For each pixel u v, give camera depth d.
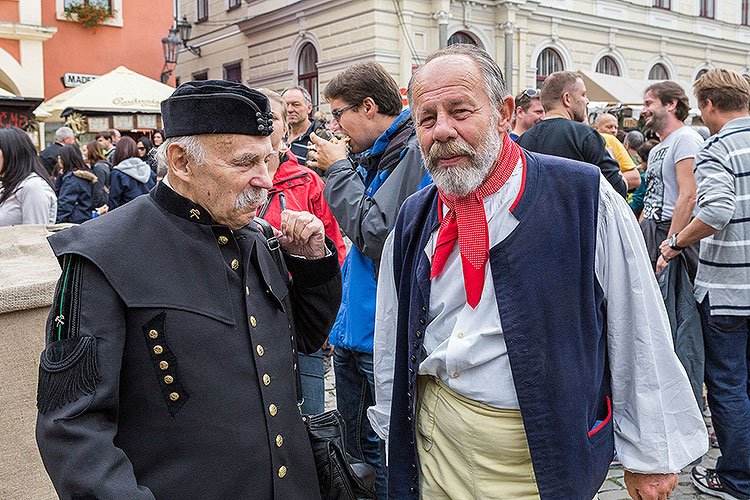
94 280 1.24
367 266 2.48
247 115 1.31
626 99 12.98
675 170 3.45
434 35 15.02
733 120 2.92
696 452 1.63
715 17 21.20
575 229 1.55
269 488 1.36
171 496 1.25
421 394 1.77
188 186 1.36
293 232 1.60
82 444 1.15
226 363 1.32
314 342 1.72
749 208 2.83
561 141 3.10
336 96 2.56
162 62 15.01
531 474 1.58
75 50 13.96
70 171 6.04
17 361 1.86
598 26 18.19
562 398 1.51
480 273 1.55
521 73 16.62
